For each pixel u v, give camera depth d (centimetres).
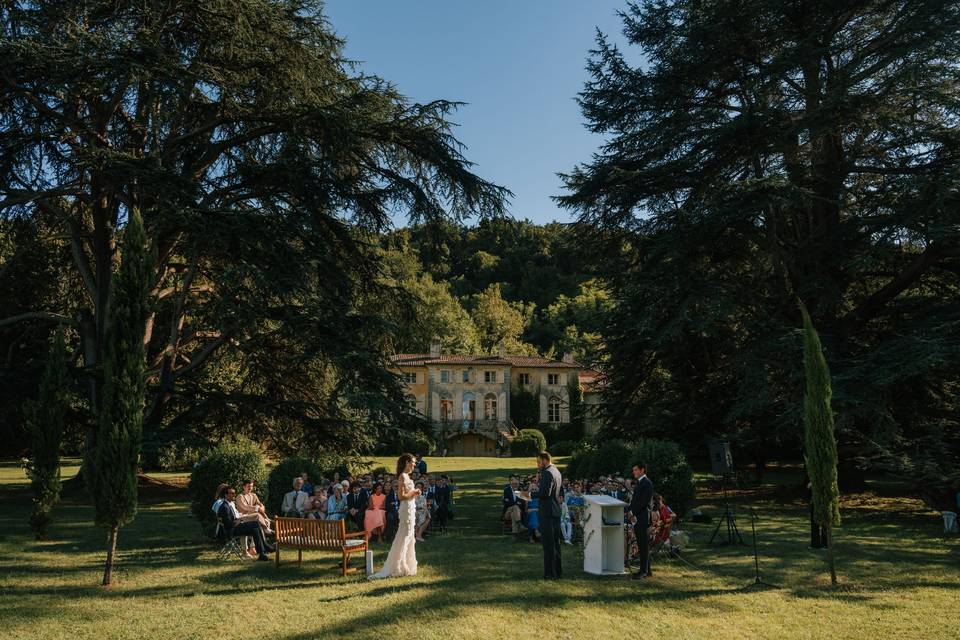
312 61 2052
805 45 1889
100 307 2147
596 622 720
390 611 752
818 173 2053
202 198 1897
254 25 1978
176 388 2195
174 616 734
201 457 1909
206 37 1986
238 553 1122
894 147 1869
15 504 1861
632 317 2058
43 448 1279
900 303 2142
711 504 2022
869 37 2095
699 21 2114
